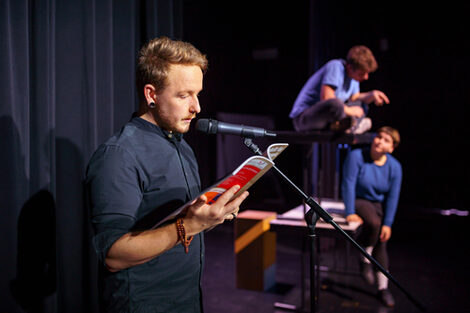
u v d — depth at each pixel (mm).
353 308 2725
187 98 1085
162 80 1059
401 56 6344
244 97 6789
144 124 1130
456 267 3645
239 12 5969
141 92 1132
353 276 3344
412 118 6484
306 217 1408
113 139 1068
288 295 2988
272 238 3188
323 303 2805
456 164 6371
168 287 1109
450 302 2852
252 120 6875
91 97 1723
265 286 3066
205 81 5730
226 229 5109
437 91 6293
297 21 6156
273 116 6969
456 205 6406
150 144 1103
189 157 1270
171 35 2287
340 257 3906
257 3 5812
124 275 1050
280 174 1247
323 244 4059
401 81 6418
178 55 1056
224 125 1189
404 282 3256
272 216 3146
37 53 1522
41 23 1524
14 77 1421
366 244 2852
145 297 1073
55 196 1606
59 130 1668
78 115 1705
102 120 1826
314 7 3785
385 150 2744
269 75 6914
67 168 1684
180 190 1131
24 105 1448
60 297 1670
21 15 1435
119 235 934
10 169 1396
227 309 2746
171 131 1178
